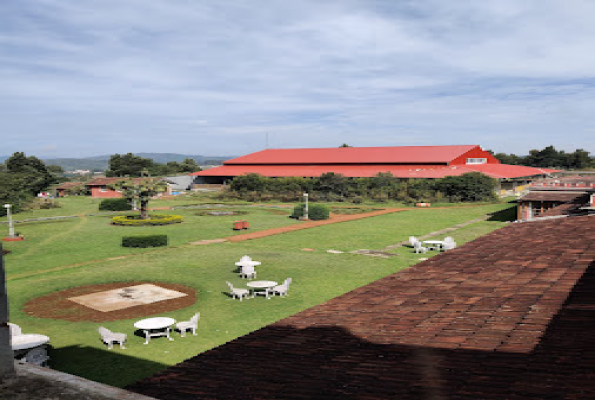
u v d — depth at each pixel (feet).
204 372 15.64
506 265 28.45
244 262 87.45
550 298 19.86
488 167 297.53
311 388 13.08
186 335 56.13
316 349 17.38
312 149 391.86
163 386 14.38
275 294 74.43
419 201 240.94
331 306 24.91
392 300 24.06
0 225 170.40
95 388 6.49
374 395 11.96
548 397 10.36
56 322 61.31
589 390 10.41
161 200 279.28
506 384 11.48
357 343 17.69
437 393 11.47
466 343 15.64
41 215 205.16
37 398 5.95
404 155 321.52
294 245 120.98
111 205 224.12
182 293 75.51
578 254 28.94
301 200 269.03
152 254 110.73
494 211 194.70
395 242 124.26
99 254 111.86
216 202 267.18
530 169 307.58
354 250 112.98
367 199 260.42
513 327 16.58
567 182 175.63
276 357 16.92
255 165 376.68
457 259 33.04
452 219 172.55
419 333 17.76
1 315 6.57
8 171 299.38
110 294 75.10
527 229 44.39
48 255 111.75
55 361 48.24
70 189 333.42
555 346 14.05
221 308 66.95
